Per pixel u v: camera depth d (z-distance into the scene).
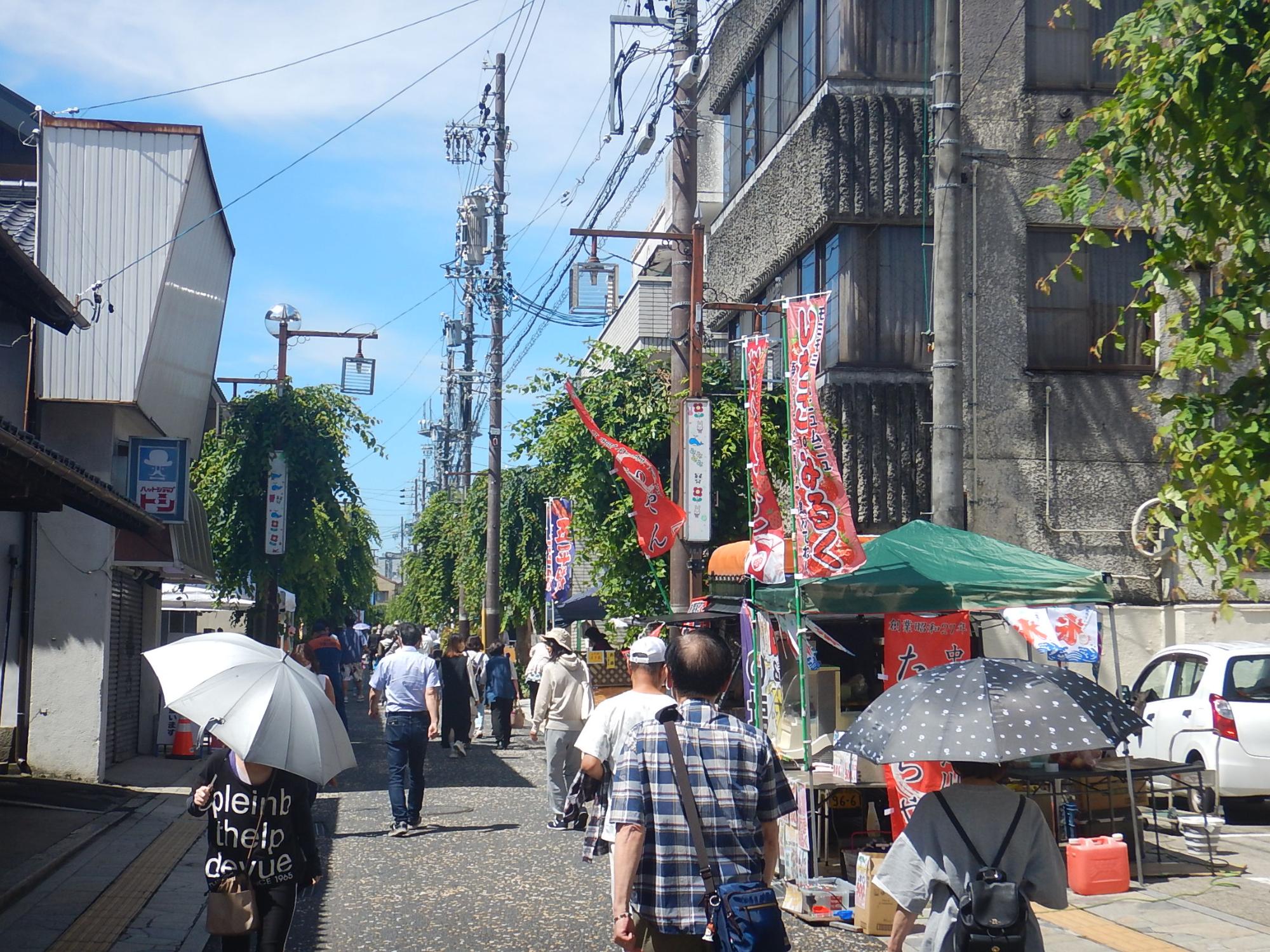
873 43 16.36
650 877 4.25
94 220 14.92
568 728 12.05
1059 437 15.97
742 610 10.54
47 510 9.96
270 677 5.82
